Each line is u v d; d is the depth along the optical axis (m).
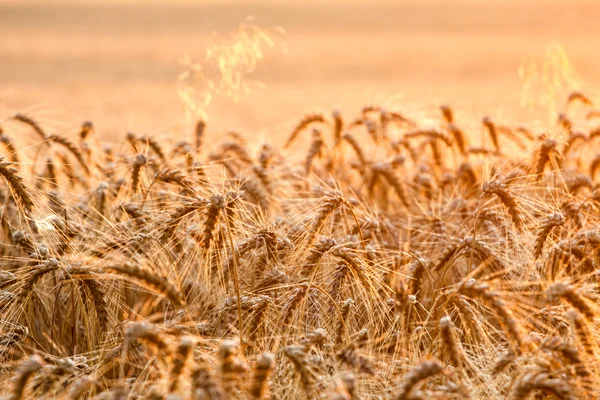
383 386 4.88
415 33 72.88
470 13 93.38
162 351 3.95
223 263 5.44
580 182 6.93
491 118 8.32
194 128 8.61
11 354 5.29
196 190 6.03
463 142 8.41
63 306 6.01
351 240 6.01
